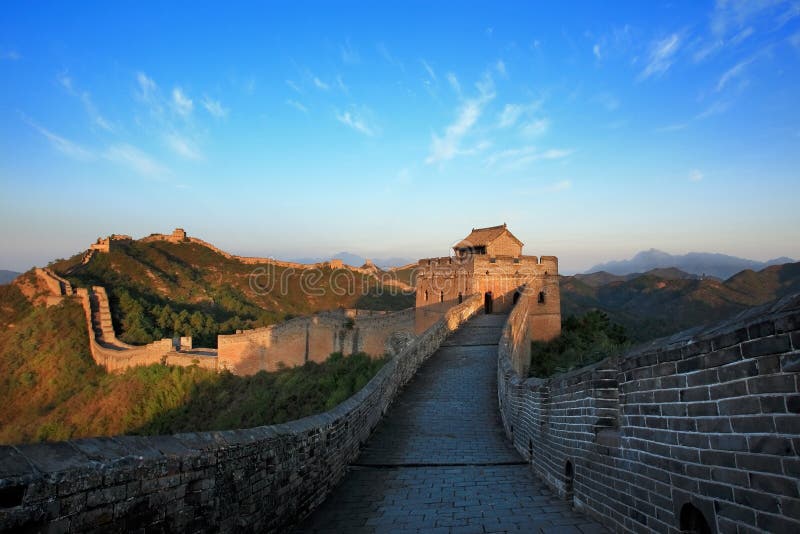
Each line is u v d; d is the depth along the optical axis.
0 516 3.13
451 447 11.80
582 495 6.73
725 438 3.68
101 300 65.31
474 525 6.66
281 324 46.72
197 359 49.81
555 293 43.78
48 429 45.50
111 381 51.00
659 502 4.63
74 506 3.57
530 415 10.04
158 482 4.32
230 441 5.47
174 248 113.75
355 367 38.03
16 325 61.59
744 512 3.47
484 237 46.38
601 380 6.26
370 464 10.54
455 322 30.02
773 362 3.22
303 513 7.46
